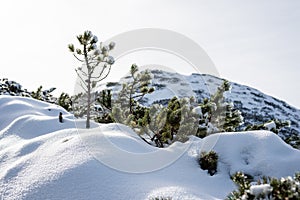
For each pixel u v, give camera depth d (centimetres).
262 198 260
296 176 293
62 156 409
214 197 354
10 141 580
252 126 704
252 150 462
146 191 336
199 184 398
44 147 459
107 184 349
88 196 335
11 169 411
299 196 247
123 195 331
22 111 786
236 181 325
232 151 466
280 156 441
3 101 859
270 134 479
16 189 367
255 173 429
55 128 623
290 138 683
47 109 856
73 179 359
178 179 393
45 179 369
